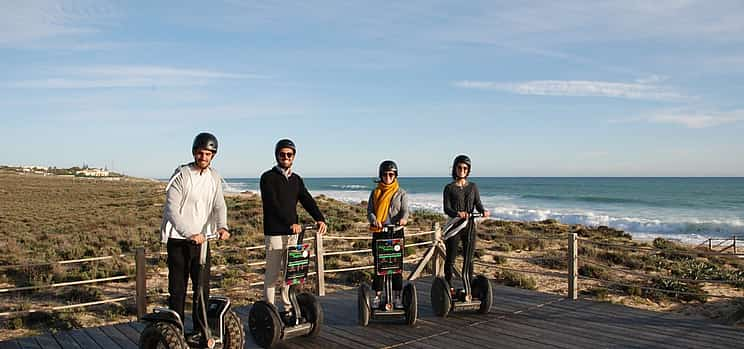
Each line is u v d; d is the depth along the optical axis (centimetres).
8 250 1396
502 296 697
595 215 3869
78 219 2414
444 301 578
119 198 4650
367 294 554
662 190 8306
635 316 594
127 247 1493
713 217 3891
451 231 588
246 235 1716
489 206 4962
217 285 1026
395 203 555
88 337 525
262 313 477
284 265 487
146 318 397
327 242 1536
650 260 1359
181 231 375
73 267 1180
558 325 556
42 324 750
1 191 5706
